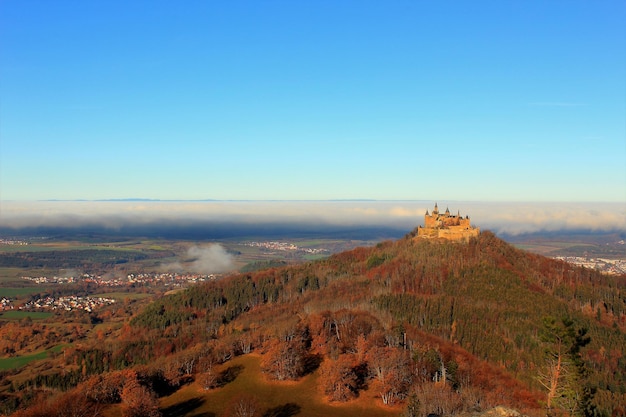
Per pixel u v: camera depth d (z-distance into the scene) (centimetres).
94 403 14100
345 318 19638
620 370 18250
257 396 14312
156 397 14538
